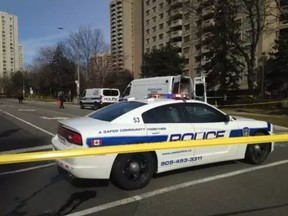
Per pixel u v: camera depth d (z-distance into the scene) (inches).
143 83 936.9
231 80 2047.2
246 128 323.9
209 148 301.4
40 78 4015.8
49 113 1160.8
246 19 2018.9
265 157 339.6
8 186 272.7
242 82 2485.2
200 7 1769.2
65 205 230.2
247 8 1566.2
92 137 251.4
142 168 263.9
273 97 2250.2
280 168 323.9
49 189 264.1
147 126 273.3
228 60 2005.4
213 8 1676.9
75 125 263.7
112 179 260.2
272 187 265.7
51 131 629.0
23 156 158.1
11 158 155.6
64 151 167.5
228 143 202.4
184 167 291.7
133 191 257.1
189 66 3617.1
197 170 311.9
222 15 1644.9
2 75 5949.8
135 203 232.7
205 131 297.7
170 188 262.8
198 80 1015.6
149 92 919.0
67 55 3735.2
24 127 701.9
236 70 2047.2
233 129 315.0
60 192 256.5
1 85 5900.6
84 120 278.7
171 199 239.9
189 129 289.7
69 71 3703.3
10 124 765.3
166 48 3095.5
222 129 307.6
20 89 5078.7
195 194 249.8
